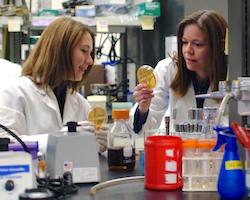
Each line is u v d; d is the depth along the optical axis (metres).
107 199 1.23
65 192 1.26
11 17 2.99
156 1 3.24
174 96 2.56
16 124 2.20
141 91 2.19
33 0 3.28
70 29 2.28
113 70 3.77
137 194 1.29
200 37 2.33
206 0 2.63
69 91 2.48
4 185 1.15
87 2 3.28
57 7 3.91
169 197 1.26
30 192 1.13
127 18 3.20
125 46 3.60
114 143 1.67
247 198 1.24
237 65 1.49
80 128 1.73
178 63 2.53
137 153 1.85
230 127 1.31
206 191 1.32
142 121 2.20
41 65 2.32
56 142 1.41
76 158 1.41
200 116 1.61
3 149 1.35
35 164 1.43
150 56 3.35
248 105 1.33
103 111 1.99
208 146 1.34
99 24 3.14
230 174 1.24
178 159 1.33
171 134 1.53
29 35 3.29
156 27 3.26
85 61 2.33
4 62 2.61
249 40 1.46
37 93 2.32
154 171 1.33
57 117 2.34
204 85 2.54
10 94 2.26
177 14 2.95
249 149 1.24
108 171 1.64
